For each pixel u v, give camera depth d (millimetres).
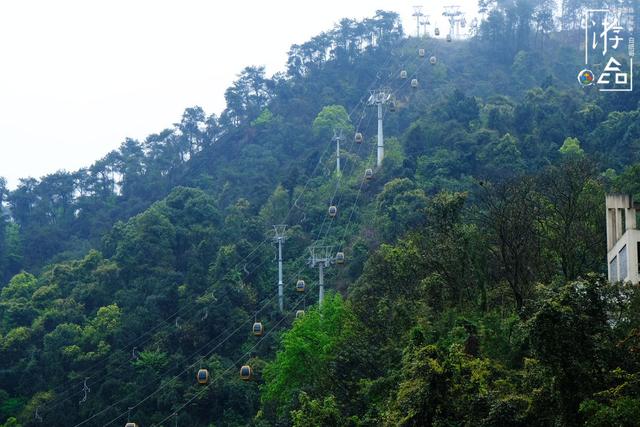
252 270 158875
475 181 154125
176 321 148250
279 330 143875
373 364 82562
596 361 54500
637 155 154750
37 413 134875
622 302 59312
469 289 85000
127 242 166000
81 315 153125
